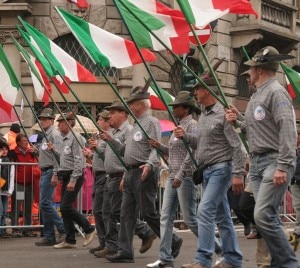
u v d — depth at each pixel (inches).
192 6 371.6
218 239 415.5
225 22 1074.7
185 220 384.8
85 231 511.8
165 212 391.2
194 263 351.3
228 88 1075.9
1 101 526.9
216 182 352.5
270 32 1088.2
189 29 394.0
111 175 441.1
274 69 307.7
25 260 447.5
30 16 970.7
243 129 323.0
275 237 302.0
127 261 428.8
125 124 449.1
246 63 310.3
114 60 450.6
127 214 422.6
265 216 301.0
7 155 598.9
